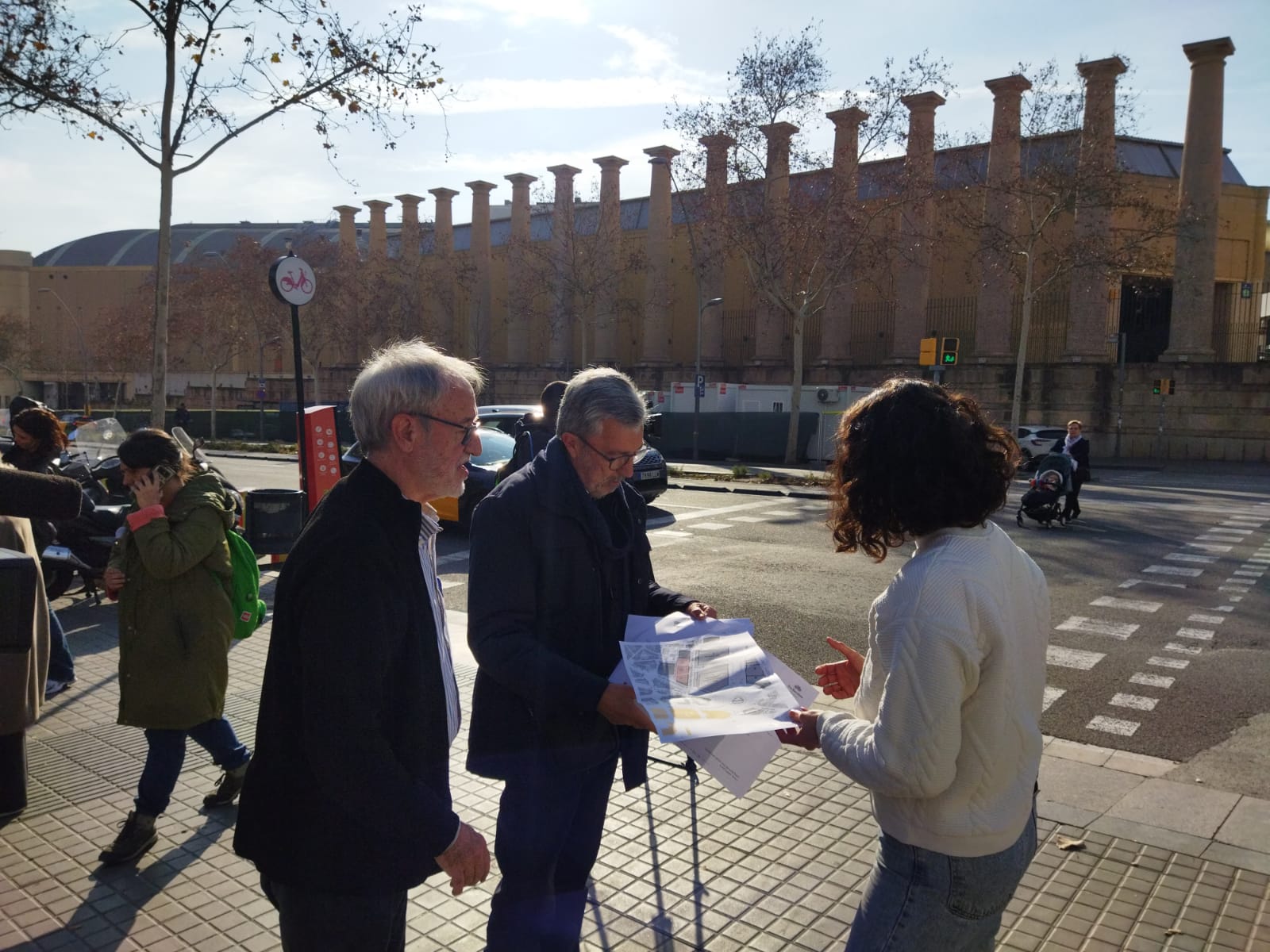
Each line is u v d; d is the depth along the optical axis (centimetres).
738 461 3256
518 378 5022
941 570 169
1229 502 1834
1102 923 324
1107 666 682
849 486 185
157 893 338
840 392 3216
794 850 375
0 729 388
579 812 268
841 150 3516
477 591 244
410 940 312
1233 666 682
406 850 193
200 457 756
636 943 311
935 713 163
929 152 3391
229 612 371
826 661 687
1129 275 3481
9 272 8375
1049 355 3697
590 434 251
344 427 2570
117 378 7588
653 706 208
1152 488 2220
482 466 1264
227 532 377
